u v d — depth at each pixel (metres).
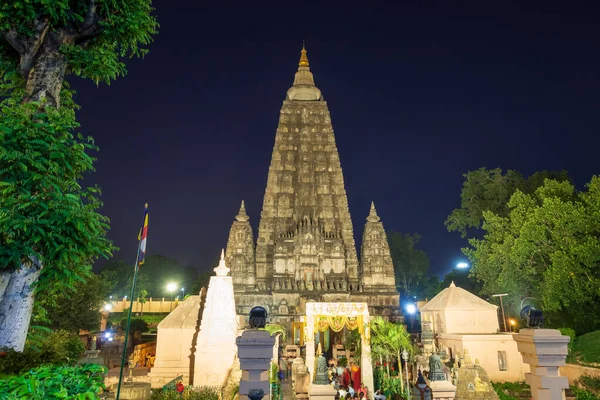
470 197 62.22
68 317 43.59
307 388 25.20
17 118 11.84
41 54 14.19
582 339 33.78
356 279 65.00
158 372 32.53
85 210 12.91
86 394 7.23
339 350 44.34
